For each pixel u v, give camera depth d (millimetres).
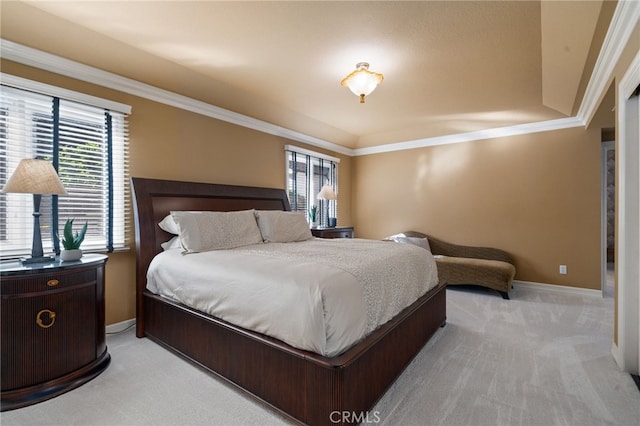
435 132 4820
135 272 2830
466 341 2492
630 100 1986
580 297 3789
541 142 4160
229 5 1916
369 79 2590
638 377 1931
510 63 2643
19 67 2201
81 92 2502
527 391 1792
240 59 2611
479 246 4602
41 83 2256
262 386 1652
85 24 2104
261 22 2094
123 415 1590
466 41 2312
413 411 1613
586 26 1959
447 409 1630
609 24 1916
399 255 2301
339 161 5504
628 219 2008
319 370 1411
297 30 2186
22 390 1686
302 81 3061
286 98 3510
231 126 3701
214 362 1931
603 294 3838
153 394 1769
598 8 1774
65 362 1840
